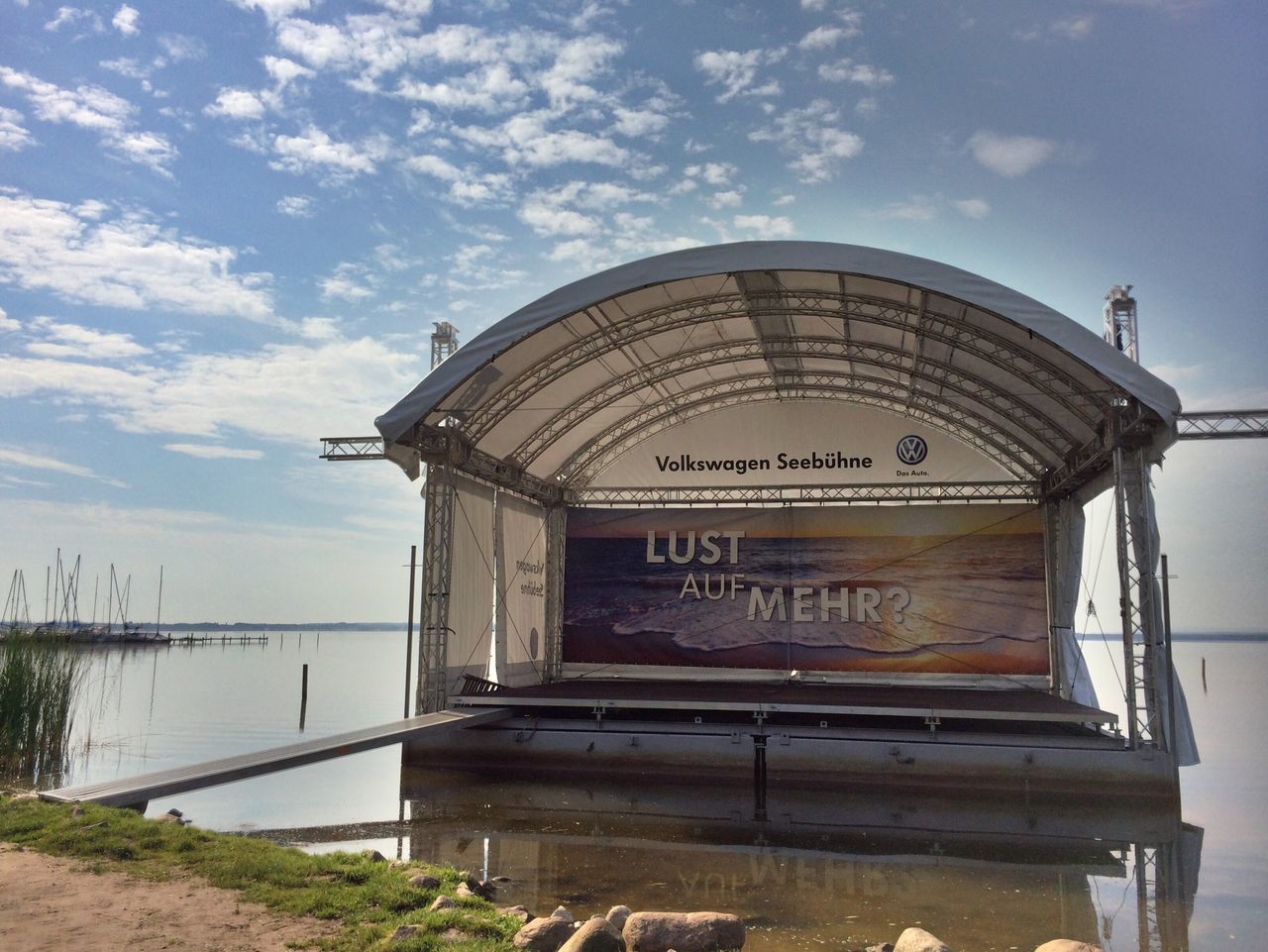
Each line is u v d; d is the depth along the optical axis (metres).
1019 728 18.06
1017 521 23.94
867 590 24.47
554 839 12.51
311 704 31.94
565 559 26.11
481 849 11.84
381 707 30.88
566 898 9.60
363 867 8.39
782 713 19.27
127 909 7.00
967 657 23.62
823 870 11.01
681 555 25.62
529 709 19.11
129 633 95.31
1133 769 15.35
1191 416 16.70
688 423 25.98
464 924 6.93
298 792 16.33
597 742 17.53
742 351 22.25
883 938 8.45
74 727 24.23
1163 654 15.67
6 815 9.80
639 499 26.17
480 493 21.56
